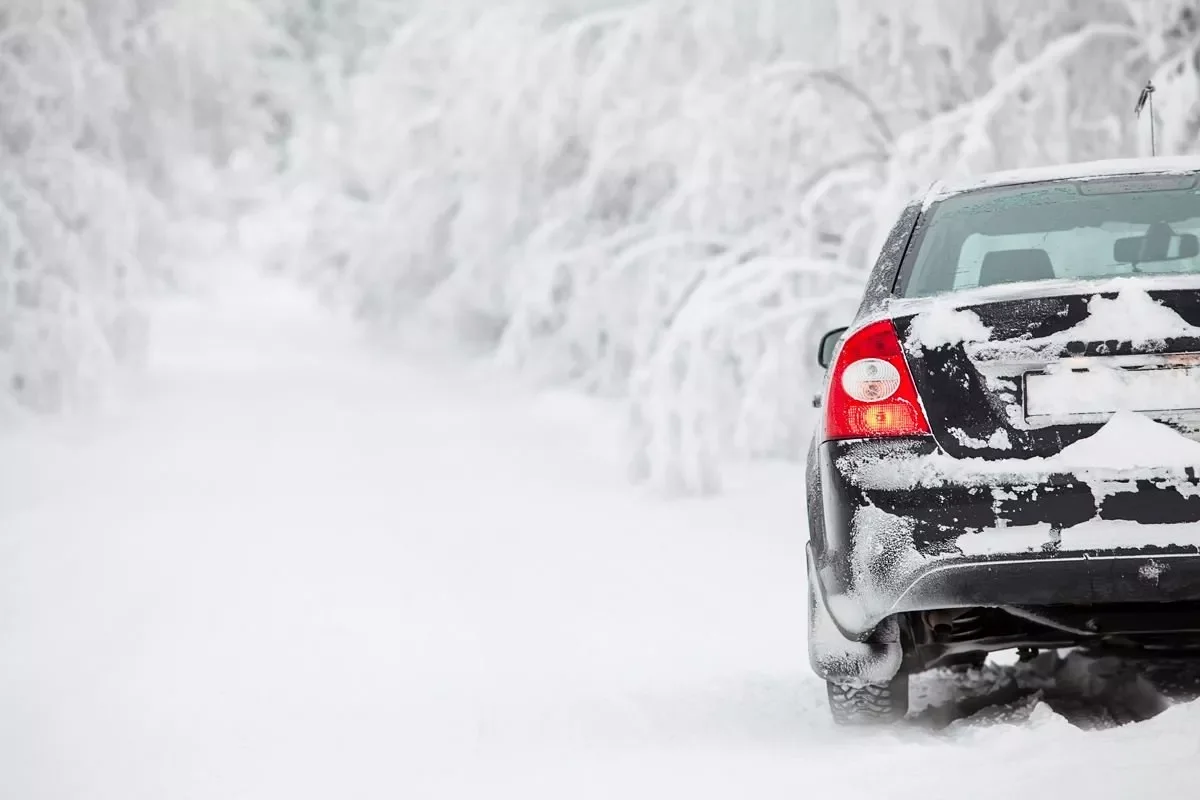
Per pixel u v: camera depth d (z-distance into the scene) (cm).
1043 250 855
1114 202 875
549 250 4053
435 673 1194
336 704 1068
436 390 4781
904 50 3000
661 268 3312
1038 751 689
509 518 2375
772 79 3086
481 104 3897
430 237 5150
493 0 4191
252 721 1016
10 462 3275
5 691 1193
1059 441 717
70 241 4162
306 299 9562
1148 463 704
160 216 4662
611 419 3769
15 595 1711
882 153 3061
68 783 881
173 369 5647
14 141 4262
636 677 1157
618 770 790
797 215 3133
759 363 2934
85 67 4412
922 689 958
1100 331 720
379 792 795
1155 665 938
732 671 1175
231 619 1473
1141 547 698
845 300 2923
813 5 3212
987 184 885
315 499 2562
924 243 848
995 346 731
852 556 740
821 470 780
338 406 4409
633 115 3453
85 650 1355
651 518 2445
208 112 5106
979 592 716
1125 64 2752
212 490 2708
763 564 1909
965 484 723
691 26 3416
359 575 1762
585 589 1684
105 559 1955
